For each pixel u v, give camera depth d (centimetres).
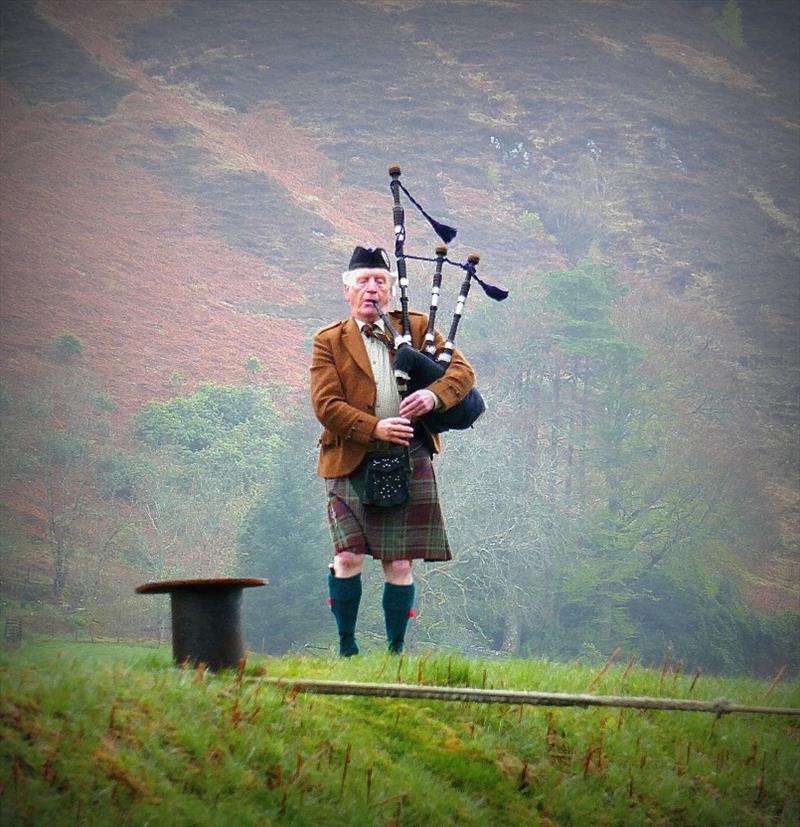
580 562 18688
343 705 2003
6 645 1877
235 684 1891
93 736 1593
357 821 1653
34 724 1570
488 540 15638
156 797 1533
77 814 1441
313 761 1741
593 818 1933
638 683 2534
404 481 2464
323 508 17225
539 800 1931
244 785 1638
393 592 2525
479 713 2109
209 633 1984
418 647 14350
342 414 2452
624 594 18775
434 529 2516
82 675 1734
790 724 2533
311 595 16550
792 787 2220
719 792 2152
